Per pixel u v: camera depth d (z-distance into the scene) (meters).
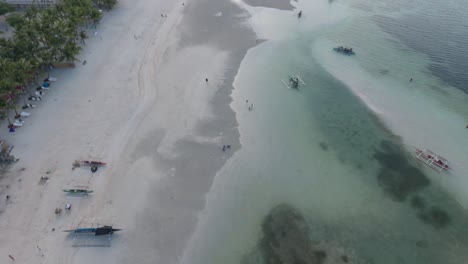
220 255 43.94
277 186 53.91
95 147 57.09
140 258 42.91
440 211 52.28
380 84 81.00
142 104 67.38
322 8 119.94
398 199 53.59
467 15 119.94
